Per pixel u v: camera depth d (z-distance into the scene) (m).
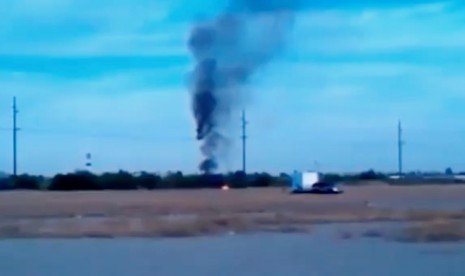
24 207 59.38
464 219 44.09
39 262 25.42
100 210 55.78
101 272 22.62
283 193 92.19
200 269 23.17
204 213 50.91
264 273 22.17
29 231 37.91
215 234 37.44
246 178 115.19
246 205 61.78
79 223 42.56
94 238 35.31
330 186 92.12
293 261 25.30
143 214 51.03
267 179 119.38
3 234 36.84
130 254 27.94
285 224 43.03
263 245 31.50
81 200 72.62
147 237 35.84
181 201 69.06
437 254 27.38
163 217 47.22
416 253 27.69
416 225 39.66
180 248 30.22
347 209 55.56
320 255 27.09
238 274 22.00
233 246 31.05
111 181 110.31
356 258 26.20
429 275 21.58
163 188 111.50
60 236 36.06
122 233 37.28
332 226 42.06
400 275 21.58
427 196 86.06
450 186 130.75
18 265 24.58
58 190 108.44
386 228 39.38
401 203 67.56
